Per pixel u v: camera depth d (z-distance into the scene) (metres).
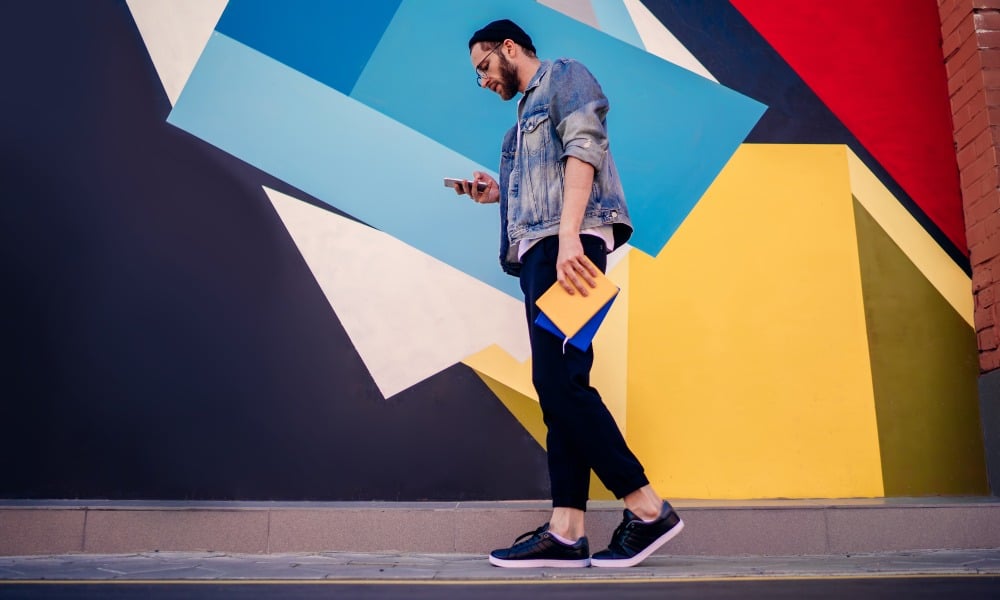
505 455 2.28
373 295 2.38
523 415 2.30
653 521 1.65
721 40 2.60
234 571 1.54
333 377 2.31
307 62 2.51
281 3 2.54
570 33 2.57
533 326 1.75
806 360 2.37
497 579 1.44
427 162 2.48
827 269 2.44
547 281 1.74
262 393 2.29
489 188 2.03
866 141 2.54
